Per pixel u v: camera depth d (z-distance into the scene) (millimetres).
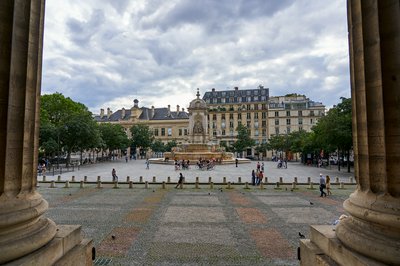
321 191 19125
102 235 10141
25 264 3338
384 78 3721
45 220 4309
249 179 29031
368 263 3363
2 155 3576
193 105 58750
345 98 38156
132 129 85812
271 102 106625
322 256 4344
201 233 10391
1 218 3391
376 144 3861
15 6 3785
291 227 11289
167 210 14414
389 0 3719
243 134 83250
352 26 4414
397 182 3588
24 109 3887
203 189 22312
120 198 18109
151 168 44219
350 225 4117
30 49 4070
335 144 36625
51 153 50906
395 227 3438
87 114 52594
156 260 7840
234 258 8008
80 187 23406
